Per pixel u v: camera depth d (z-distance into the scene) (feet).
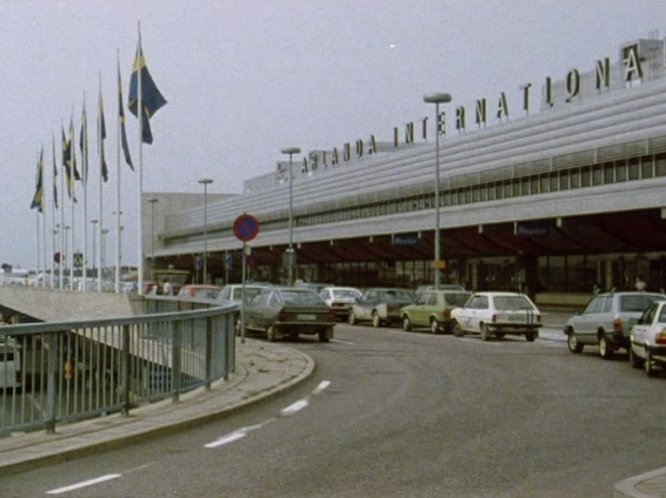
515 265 211.00
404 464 32.73
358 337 110.63
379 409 47.62
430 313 118.93
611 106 162.71
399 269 271.28
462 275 234.99
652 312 67.72
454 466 32.37
